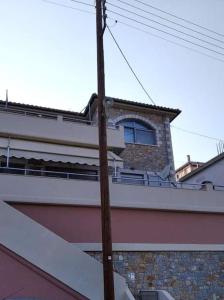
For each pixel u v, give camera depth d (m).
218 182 28.25
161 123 27.36
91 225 16.94
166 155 26.41
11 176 16.30
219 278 18.73
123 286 13.66
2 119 19.88
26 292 12.34
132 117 26.30
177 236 18.56
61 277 12.97
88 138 21.67
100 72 13.75
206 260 18.80
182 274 17.84
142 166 25.22
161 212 18.70
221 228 20.02
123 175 23.98
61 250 13.31
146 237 17.80
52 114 24.94
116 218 17.52
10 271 12.39
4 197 15.84
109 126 23.73
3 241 12.62
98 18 14.48
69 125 21.45
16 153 19.38
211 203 20.02
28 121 20.45
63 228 16.42
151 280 17.03
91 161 21.11
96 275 13.52
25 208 16.14
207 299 17.95
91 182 17.50
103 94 13.43
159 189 18.88
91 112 25.81
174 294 17.25
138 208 18.03
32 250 12.89
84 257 13.57
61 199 16.67
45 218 16.30
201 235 19.23
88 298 13.12
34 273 12.66
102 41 14.23
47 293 12.59
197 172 31.16
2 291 12.09
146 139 26.53
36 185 16.53
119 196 17.80
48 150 20.27
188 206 19.27
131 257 17.09
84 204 17.00
